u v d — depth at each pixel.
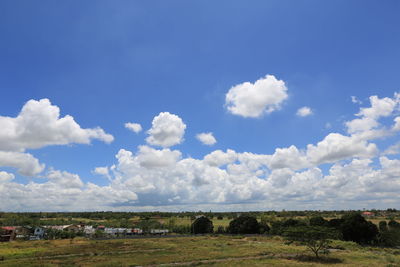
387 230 80.62
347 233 80.81
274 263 43.31
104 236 103.50
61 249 63.38
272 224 112.62
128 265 41.88
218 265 41.81
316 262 44.75
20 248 65.75
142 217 191.75
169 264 43.09
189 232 121.62
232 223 116.44
